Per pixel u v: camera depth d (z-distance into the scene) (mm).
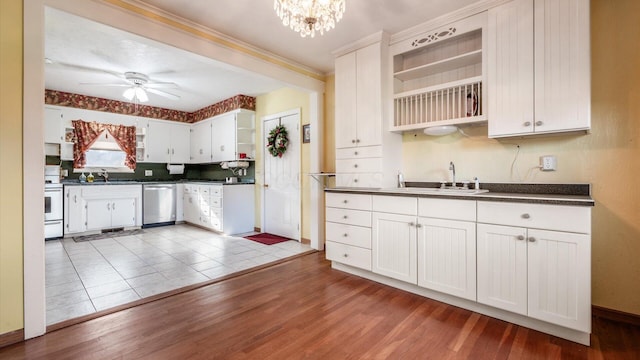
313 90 3857
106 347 1736
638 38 1979
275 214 4859
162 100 5359
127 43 2961
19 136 1802
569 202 1729
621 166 2037
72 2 1983
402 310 2209
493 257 2018
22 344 1764
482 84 2350
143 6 2312
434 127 2629
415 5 2385
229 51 2922
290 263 3383
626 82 2018
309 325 1993
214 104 5641
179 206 5930
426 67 2725
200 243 4297
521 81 2133
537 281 1850
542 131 2053
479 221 2076
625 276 2039
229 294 2506
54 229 4461
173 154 6125
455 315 2127
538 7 2064
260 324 2008
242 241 4430
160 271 3068
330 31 2832
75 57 3305
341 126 3240
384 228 2637
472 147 2688
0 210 1744
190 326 1979
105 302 2334
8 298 1766
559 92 1986
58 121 4770
